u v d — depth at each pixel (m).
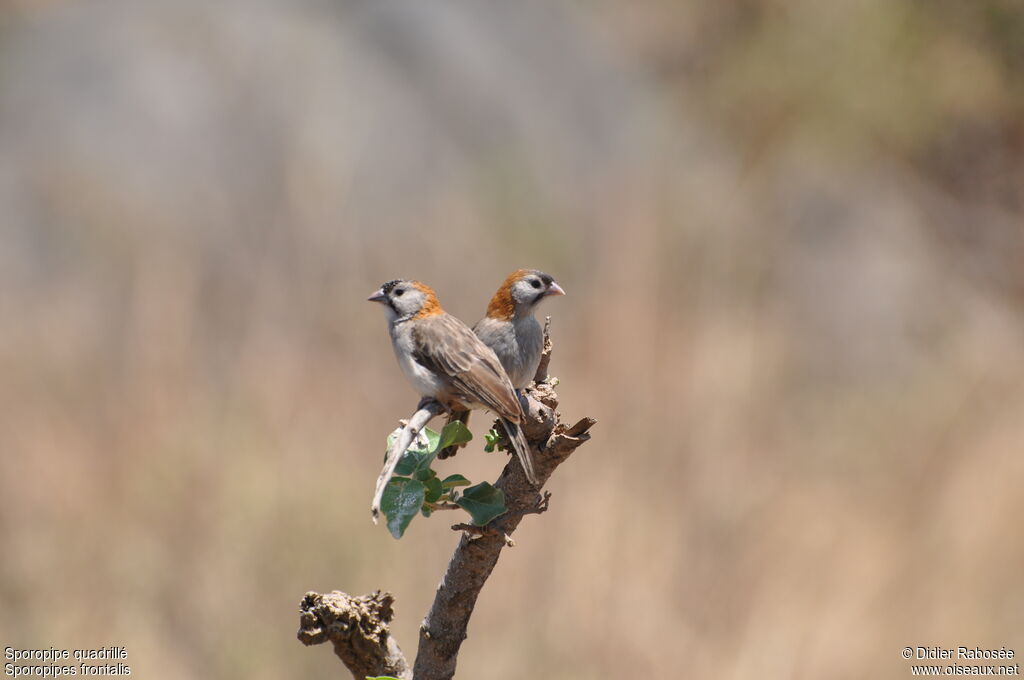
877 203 21.42
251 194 16.72
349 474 12.30
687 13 23.91
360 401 13.55
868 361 18.73
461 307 16.11
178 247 15.80
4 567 11.40
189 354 14.16
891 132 22.02
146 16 18.97
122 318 14.88
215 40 18.58
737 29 23.59
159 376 13.72
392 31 19.84
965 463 13.96
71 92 17.62
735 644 11.46
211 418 12.84
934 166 22.34
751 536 12.53
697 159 20.72
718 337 15.15
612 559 11.61
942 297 20.14
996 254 21.30
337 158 17.31
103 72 17.95
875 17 22.27
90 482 12.30
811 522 12.88
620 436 13.12
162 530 11.77
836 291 19.81
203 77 18.08
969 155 22.39
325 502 11.78
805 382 17.86
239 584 11.20
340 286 15.13
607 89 21.42
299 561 11.34
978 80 22.03
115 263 15.79
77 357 14.27
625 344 14.24
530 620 11.20
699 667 11.19
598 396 13.55
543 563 11.58
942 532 12.91
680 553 12.00
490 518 4.59
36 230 16.02
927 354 18.91
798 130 21.89
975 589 12.27
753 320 16.14
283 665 10.91
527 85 20.56
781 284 19.11
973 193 22.00
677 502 12.66
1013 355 17.55
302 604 5.01
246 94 17.89
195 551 11.60
